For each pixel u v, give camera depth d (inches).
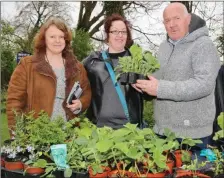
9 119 99.3
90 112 108.8
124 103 102.6
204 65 87.3
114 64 105.2
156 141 66.0
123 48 108.0
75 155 67.9
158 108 97.1
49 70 100.2
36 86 100.7
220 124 62.1
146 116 149.3
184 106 91.8
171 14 93.2
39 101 100.8
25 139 75.5
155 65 92.2
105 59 105.4
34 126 74.4
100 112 104.0
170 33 94.8
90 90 107.0
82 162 66.2
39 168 66.6
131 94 103.9
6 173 68.9
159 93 86.0
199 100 91.2
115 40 104.5
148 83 86.7
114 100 103.1
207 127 93.1
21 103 101.7
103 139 65.5
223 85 95.3
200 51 88.5
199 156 72.4
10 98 100.7
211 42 89.7
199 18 94.3
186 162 69.0
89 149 65.2
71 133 76.8
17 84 101.4
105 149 60.9
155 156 61.8
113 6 284.4
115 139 63.8
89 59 110.2
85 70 108.4
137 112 105.1
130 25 108.7
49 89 100.7
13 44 258.8
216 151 67.9
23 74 101.3
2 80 243.9
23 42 261.3
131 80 89.6
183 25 92.9
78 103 98.7
